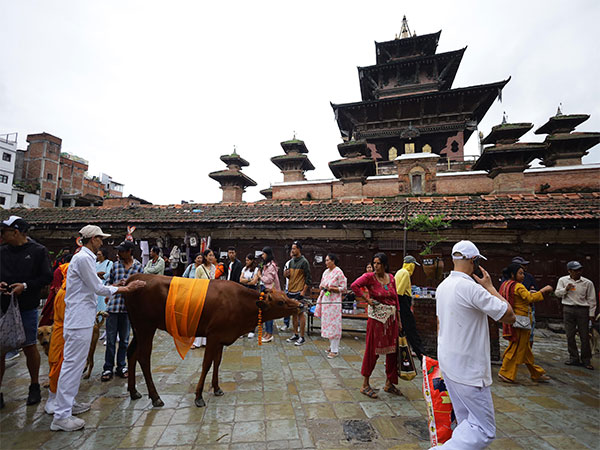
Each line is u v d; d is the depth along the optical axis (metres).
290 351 5.61
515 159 10.69
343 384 4.14
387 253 9.05
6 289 3.12
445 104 17.50
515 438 2.93
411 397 3.76
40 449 2.61
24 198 34.66
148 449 2.64
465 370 2.16
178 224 10.02
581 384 4.38
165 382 4.10
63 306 3.32
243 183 16.72
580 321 5.20
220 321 3.60
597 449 2.75
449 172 12.98
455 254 2.47
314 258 9.56
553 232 7.71
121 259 4.60
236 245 10.26
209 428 2.99
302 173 16.52
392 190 12.73
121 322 4.33
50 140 38.50
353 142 13.18
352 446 2.72
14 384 4.00
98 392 3.76
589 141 12.74
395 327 3.78
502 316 2.13
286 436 2.87
